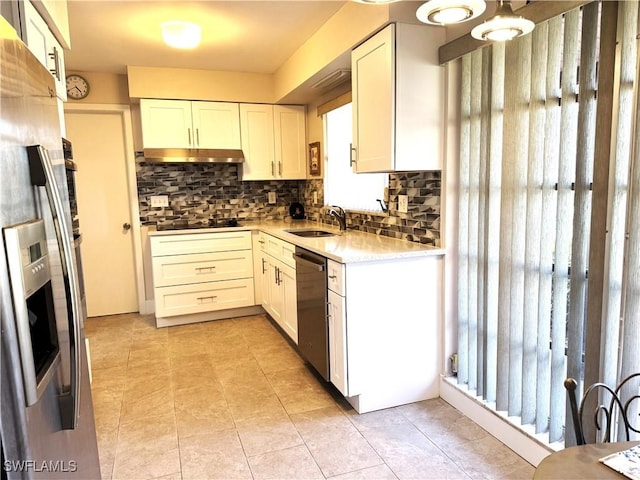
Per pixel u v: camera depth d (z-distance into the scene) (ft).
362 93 8.50
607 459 3.28
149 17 9.09
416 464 6.48
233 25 9.65
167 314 13.20
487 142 6.85
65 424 3.97
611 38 4.81
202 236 13.32
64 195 4.84
